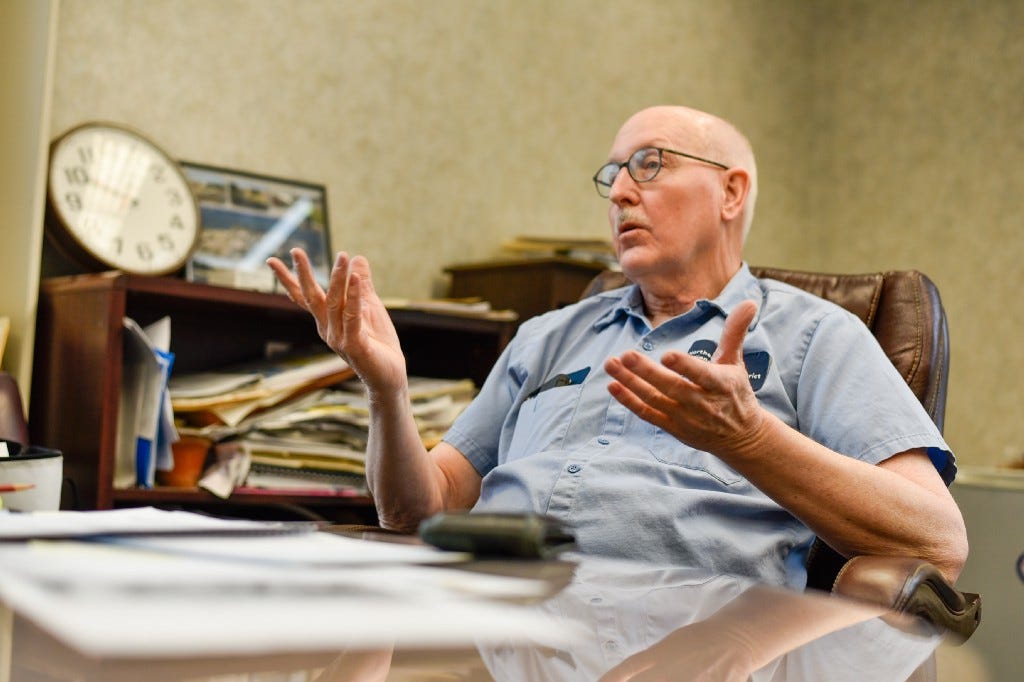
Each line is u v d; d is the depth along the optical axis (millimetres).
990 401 3381
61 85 2162
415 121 2688
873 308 1491
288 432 2016
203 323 2266
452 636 476
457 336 2354
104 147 2102
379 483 1399
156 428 1817
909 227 3611
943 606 930
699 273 1520
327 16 2541
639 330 1504
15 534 670
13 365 1920
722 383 1005
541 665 447
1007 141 3436
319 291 1264
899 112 3674
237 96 2395
